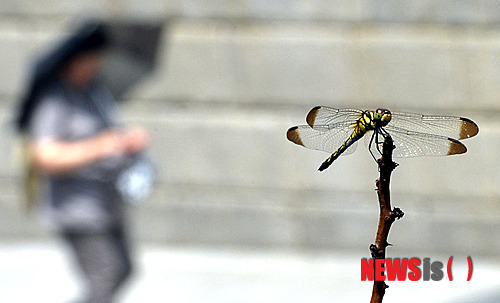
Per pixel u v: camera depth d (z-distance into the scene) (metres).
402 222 21.05
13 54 21.27
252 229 21.27
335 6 20.86
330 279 19.50
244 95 21.23
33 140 12.38
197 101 21.27
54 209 12.52
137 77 20.97
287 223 21.14
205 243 21.34
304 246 21.19
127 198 12.78
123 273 12.92
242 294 18.44
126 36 20.83
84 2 21.06
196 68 21.16
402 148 4.25
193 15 21.05
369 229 21.03
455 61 20.80
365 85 20.98
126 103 21.11
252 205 21.25
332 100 21.09
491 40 20.67
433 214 20.97
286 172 21.28
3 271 19.17
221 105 21.31
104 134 12.72
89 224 12.42
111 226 12.70
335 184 21.22
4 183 21.59
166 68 21.14
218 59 21.14
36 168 12.62
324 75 21.06
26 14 21.17
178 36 21.09
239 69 21.20
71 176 12.43
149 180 13.00
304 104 21.19
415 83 20.91
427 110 20.97
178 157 21.30
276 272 19.92
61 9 21.11
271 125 21.22
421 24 20.80
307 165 21.23
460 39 20.77
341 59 20.98
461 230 20.92
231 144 21.27
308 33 21.02
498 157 20.94
